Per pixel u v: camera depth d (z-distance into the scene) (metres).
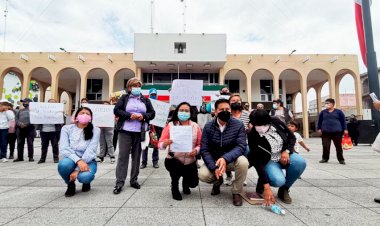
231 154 3.20
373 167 6.23
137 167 4.12
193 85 6.16
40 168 6.00
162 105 5.88
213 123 3.57
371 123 13.43
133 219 2.62
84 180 3.58
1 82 22.33
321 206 3.11
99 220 2.59
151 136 5.72
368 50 8.45
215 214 2.80
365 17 8.56
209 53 21.30
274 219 2.65
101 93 27.08
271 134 3.35
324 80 28.05
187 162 3.57
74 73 25.56
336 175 5.14
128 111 4.06
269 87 27.17
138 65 22.36
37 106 6.82
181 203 3.22
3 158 7.24
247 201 3.33
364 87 31.98
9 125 7.59
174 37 21.42
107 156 8.46
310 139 22.08
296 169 3.29
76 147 3.71
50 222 2.52
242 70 22.94
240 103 4.29
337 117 6.97
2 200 3.30
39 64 22.64
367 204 3.19
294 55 23.14
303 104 22.88
